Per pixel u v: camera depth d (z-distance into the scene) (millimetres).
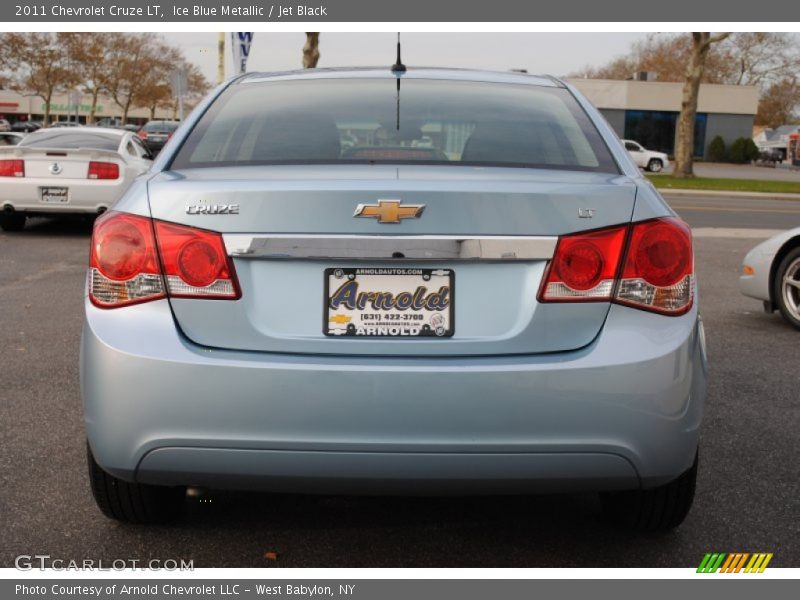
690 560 2852
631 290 2408
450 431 2320
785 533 3057
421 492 2414
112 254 2424
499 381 2314
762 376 5172
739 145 57062
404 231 2350
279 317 2385
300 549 2902
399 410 2312
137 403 2357
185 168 2713
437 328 2383
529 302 2381
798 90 80812
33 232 11664
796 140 60000
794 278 6520
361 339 2371
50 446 3750
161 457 2381
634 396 2355
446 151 2791
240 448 2344
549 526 3109
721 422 4281
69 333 5887
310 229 2354
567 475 2377
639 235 2422
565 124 3041
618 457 2373
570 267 2375
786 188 29781
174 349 2355
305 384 2312
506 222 2365
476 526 3105
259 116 3027
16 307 6734
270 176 2488
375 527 3084
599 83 55406
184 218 2400
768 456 3812
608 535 3035
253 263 2393
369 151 2773
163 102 80562
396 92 3217
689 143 34188
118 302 2420
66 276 8234
